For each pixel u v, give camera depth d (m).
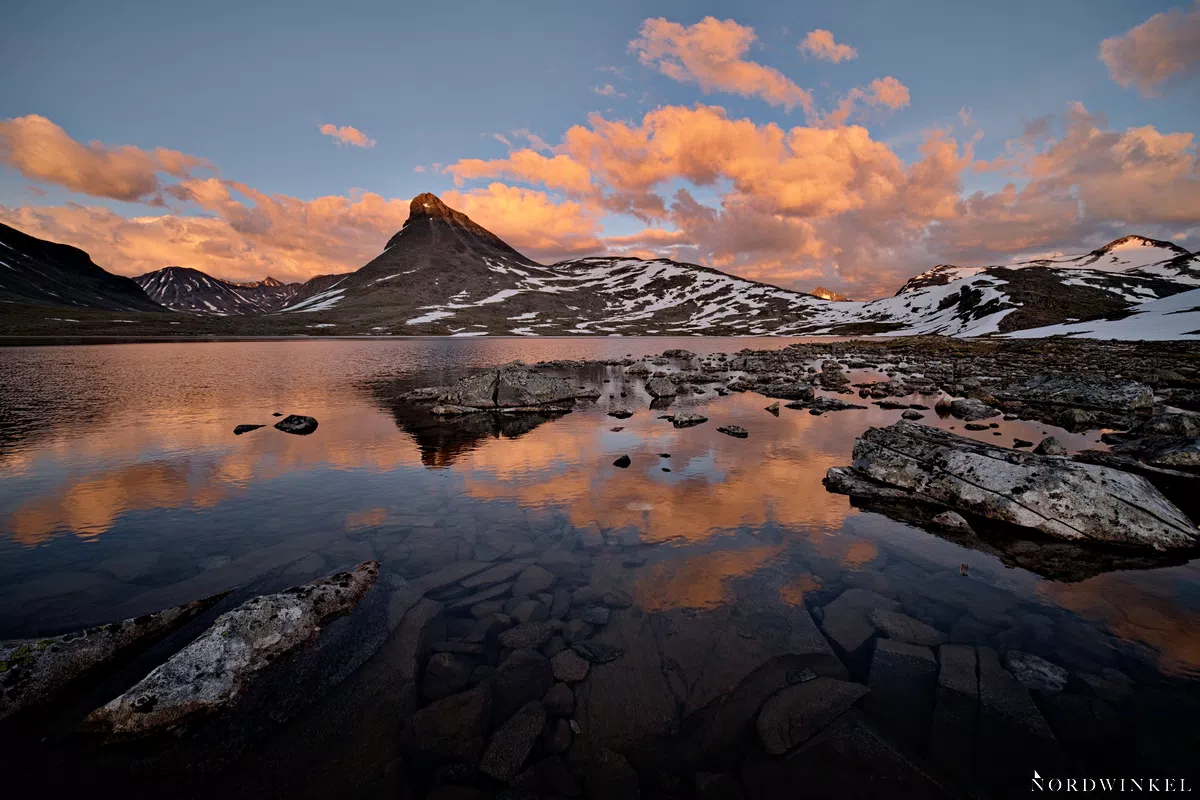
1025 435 18.34
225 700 5.79
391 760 5.07
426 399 29.55
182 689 5.73
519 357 69.31
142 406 26.28
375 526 10.57
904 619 7.14
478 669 6.33
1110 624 7.00
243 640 6.45
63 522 10.83
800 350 77.56
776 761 4.99
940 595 7.80
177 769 4.96
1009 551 9.38
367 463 15.47
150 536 10.13
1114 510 9.84
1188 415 17.11
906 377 38.62
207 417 23.30
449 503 11.89
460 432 20.23
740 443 17.81
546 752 5.15
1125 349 54.34
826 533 10.12
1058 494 10.30
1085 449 16.03
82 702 5.85
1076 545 9.65
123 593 8.00
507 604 7.66
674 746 5.24
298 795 4.70
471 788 4.78
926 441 13.09
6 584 8.23
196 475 14.23
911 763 4.88
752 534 10.05
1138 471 13.49
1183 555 9.25
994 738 5.13
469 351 83.56
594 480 13.58
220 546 9.68
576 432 20.06
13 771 4.95
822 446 17.30
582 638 6.87
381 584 8.21
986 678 5.91
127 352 68.94
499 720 5.56
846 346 86.25
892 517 10.97
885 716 5.48
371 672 6.29
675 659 6.43
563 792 4.73
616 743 5.28
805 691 5.86
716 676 6.14
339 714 5.64
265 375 43.19
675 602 7.65
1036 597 7.75
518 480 13.65
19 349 70.56
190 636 6.96
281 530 10.39
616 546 9.52
